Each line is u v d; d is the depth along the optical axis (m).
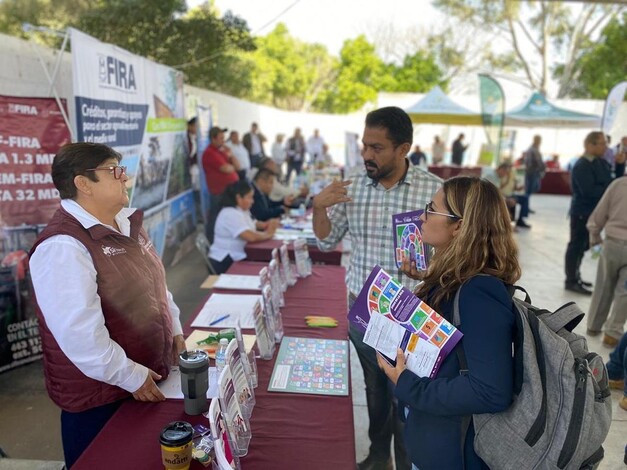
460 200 1.29
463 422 1.26
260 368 1.88
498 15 22.86
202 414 1.56
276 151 14.33
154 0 9.17
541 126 11.82
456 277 1.25
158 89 5.36
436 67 26.31
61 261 1.47
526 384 1.16
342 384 1.77
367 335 1.42
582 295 5.33
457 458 1.26
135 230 1.82
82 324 1.47
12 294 3.22
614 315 3.91
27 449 2.53
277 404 1.63
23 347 3.32
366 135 2.08
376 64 27.17
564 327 1.28
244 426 1.35
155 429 1.48
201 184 7.14
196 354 1.58
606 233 3.93
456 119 11.27
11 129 3.09
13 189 3.14
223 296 2.72
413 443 1.35
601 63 21.69
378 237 2.22
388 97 17.17
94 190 1.58
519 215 9.30
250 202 4.32
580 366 1.17
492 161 9.95
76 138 3.36
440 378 1.23
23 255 3.25
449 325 1.24
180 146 6.41
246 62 14.11
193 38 10.09
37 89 3.66
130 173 4.45
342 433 1.47
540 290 5.48
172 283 5.47
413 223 1.99
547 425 1.14
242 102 13.48
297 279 3.14
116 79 4.04
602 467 2.56
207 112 7.97
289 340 2.15
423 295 1.41
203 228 6.96
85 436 1.66
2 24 8.36
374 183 2.23
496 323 1.16
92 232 1.55
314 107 32.00
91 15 8.80
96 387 1.61
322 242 2.44
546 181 15.23
